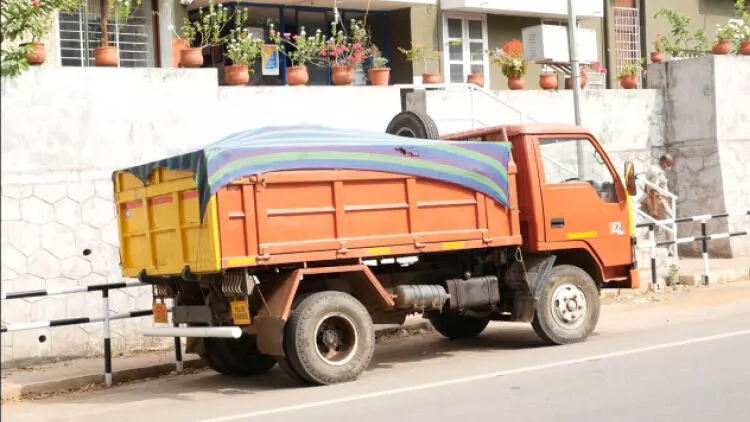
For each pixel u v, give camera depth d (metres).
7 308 12.09
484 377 9.62
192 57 14.78
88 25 16.78
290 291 9.69
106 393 10.59
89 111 12.93
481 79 19.66
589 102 19.36
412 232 10.51
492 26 22.70
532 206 11.48
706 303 14.83
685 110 20.69
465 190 10.97
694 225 20.72
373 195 10.26
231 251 9.35
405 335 13.61
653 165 20.28
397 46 21.41
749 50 21.12
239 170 9.37
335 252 9.95
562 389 8.66
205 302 10.24
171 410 9.10
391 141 10.47
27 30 14.41
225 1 18.78
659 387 8.48
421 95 16.41
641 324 13.07
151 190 10.26
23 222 12.32
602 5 23.52
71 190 12.70
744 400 7.82
